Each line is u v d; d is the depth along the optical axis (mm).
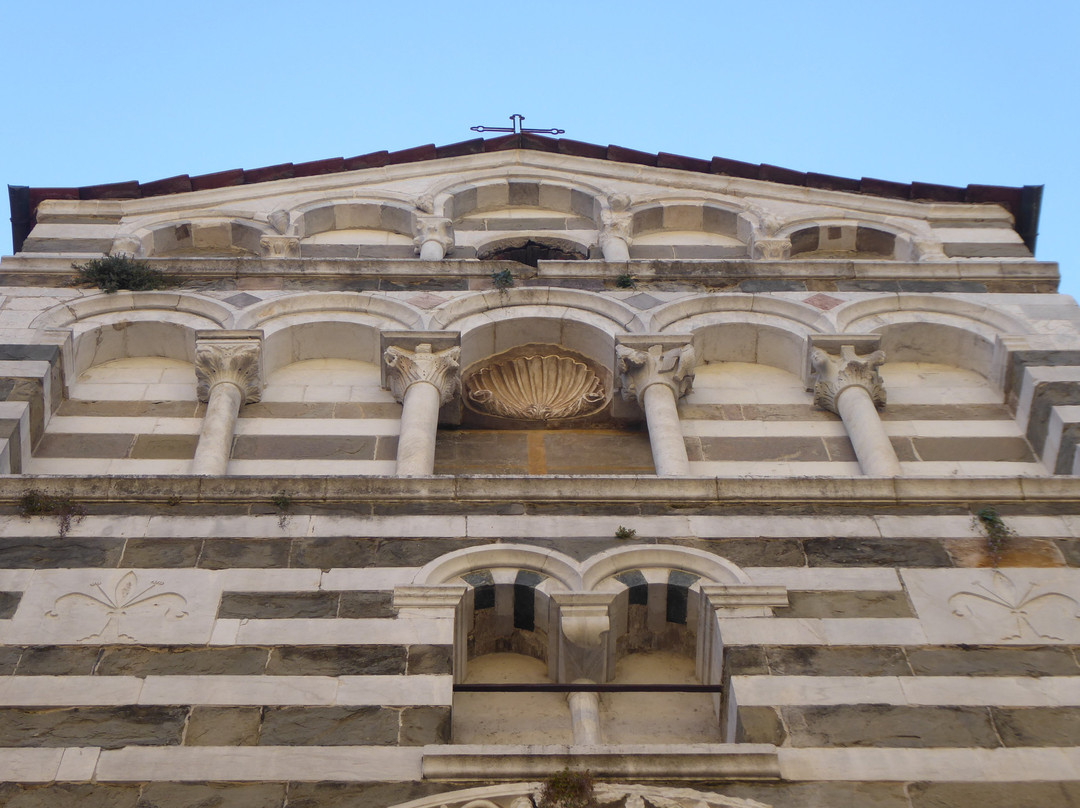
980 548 11750
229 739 9750
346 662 10438
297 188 19500
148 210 18875
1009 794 9469
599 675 11078
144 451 13898
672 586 11391
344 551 11484
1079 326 15594
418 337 15023
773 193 19625
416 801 9281
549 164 20250
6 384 14016
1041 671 10516
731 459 14078
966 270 16656
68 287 16031
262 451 13953
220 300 15859
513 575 11445
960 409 14906
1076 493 12266
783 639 10742
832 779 9531
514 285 16312
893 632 10852
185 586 11078
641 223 19234
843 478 12266
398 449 13719
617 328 15508
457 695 11000
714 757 9516
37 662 10352
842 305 15984
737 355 15773
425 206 19062
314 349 15570
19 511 11703
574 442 14703
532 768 9469
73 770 9469
